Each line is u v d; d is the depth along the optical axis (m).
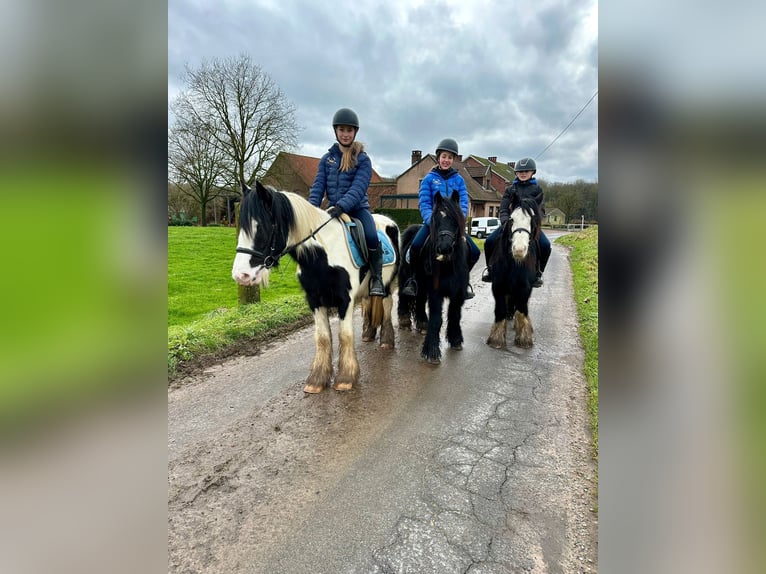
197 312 6.77
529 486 2.31
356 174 3.73
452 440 2.78
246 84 21.50
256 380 3.79
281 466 2.50
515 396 3.44
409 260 4.49
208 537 1.95
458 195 4.27
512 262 4.50
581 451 2.65
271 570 1.78
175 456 2.59
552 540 1.93
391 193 35.94
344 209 3.51
